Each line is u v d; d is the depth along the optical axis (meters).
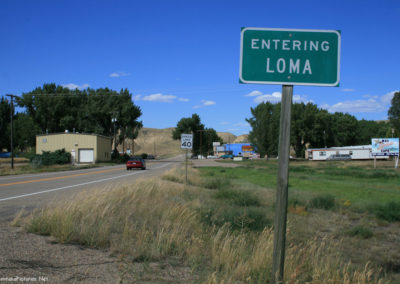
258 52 3.62
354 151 78.69
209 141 142.62
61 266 4.77
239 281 4.73
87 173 33.53
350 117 109.44
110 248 5.79
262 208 12.21
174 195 13.16
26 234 6.32
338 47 3.62
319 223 10.30
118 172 35.47
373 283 5.33
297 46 3.61
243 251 5.70
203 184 20.97
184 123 133.50
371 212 12.98
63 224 6.25
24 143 88.56
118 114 77.56
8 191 15.27
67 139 58.62
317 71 3.60
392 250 8.00
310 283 4.74
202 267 5.20
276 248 3.57
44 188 16.84
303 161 83.19
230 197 14.27
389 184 25.95
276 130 70.75
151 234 6.48
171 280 4.57
